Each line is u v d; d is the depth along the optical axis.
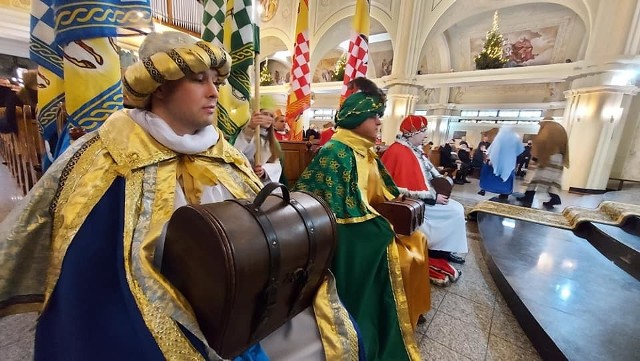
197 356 0.47
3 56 5.13
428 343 1.36
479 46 8.57
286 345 0.65
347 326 0.71
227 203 0.55
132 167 0.58
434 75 7.92
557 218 3.23
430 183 2.13
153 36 0.62
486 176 4.61
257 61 1.27
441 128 11.16
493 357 1.29
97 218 0.54
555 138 3.89
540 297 1.59
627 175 6.46
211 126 0.75
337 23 7.98
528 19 7.55
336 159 1.29
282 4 8.88
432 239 2.06
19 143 2.72
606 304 1.54
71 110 0.94
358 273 1.16
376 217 1.24
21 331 1.17
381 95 1.42
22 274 0.58
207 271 0.47
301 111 3.03
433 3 6.98
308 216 0.63
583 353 1.17
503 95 9.84
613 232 2.41
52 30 1.03
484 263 2.36
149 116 0.63
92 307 0.49
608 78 5.32
